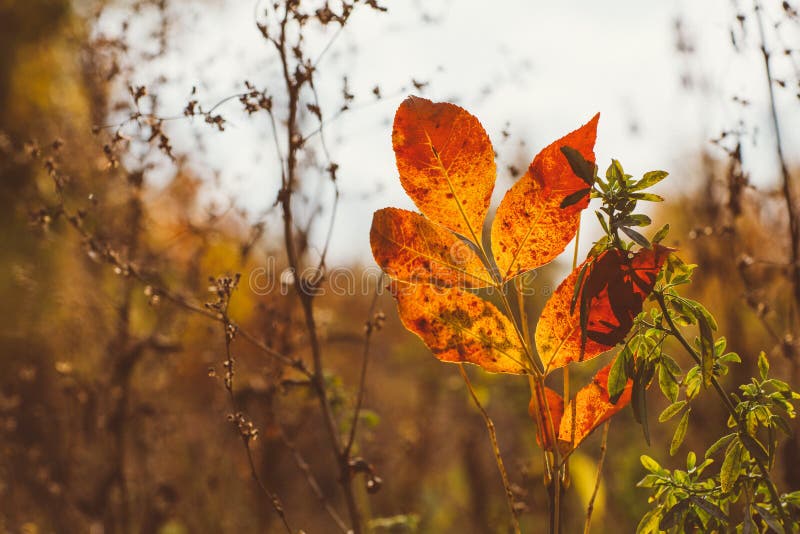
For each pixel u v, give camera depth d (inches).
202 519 106.7
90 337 105.5
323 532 113.1
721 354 40.1
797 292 68.4
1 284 117.0
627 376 38.4
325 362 128.0
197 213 91.3
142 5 77.4
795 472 62.9
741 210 73.7
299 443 116.7
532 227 39.3
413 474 119.0
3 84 148.6
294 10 54.0
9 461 102.3
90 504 96.9
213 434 110.2
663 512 41.1
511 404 128.9
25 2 157.5
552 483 39.7
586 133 38.6
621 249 37.3
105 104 84.7
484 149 39.8
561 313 39.1
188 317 94.3
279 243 94.4
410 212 40.1
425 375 136.9
